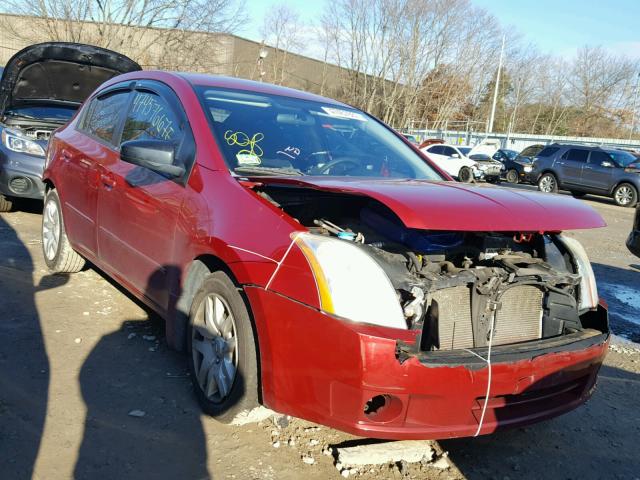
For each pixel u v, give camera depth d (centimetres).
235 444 288
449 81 4903
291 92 432
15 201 755
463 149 2978
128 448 277
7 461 258
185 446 283
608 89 5697
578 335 305
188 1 2383
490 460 306
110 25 2302
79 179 457
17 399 309
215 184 317
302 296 252
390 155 409
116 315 434
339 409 244
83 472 257
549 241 343
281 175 326
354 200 327
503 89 5953
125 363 360
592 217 289
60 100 795
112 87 479
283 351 259
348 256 253
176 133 364
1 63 2520
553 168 2170
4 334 383
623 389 417
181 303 327
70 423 292
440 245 294
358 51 4550
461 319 284
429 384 242
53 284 486
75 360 358
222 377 298
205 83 392
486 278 283
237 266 280
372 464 284
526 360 265
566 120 5912
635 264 895
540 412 285
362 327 238
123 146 333
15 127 712
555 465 308
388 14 4434
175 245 329
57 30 2273
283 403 263
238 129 357
